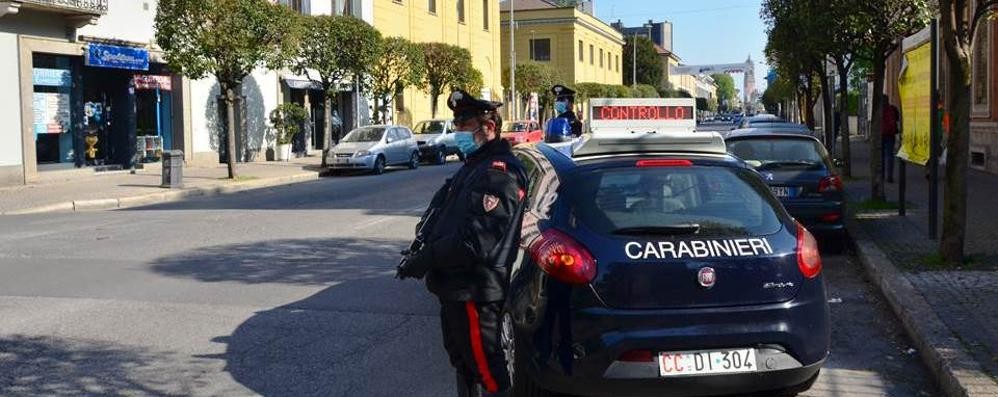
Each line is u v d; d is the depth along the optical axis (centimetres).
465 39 4962
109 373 619
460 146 473
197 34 2158
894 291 788
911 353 664
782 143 1084
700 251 483
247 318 772
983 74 2122
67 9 2183
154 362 645
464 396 492
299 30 2398
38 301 838
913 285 809
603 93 6531
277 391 581
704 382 471
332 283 919
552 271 482
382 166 2730
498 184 439
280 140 3133
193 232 1302
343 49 2900
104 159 2508
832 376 612
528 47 6819
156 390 584
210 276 956
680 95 9969
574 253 480
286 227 1354
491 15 5397
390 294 863
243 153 3028
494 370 455
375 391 580
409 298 845
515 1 7288
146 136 2633
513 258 452
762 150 1080
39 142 2264
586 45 7150
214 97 2884
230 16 2180
